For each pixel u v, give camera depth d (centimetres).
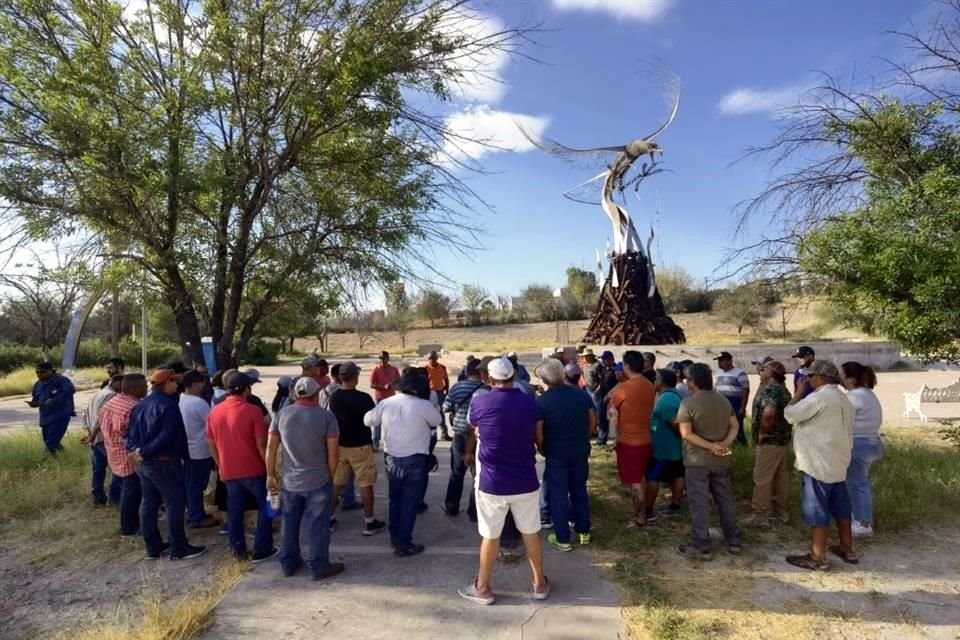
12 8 612
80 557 528
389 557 510
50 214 618
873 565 472
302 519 483
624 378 599
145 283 720
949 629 374
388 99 675
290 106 659
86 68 613
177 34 662
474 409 426
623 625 383
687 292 5362
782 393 576
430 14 682
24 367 2897
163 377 512
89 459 862
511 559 497
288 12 653
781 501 584
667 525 576
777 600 415
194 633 379
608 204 2564
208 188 609
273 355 4041
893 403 1455
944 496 609
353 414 578
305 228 711
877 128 728
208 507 673
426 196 738
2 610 427
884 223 677
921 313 657
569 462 521
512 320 6212
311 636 375
